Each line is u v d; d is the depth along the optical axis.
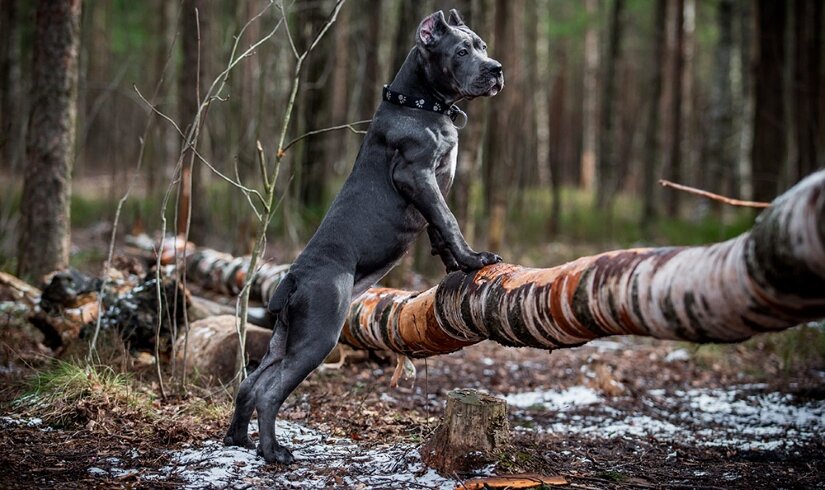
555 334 3.69
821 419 5.73
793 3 13.51
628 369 7.27
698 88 31.41
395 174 4.30
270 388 4.23
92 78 21.14
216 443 4.51
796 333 8.06
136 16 21.12
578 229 17.27
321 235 4.38
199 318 6.67
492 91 4.18
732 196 21.66
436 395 6.19
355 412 5.34
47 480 3.91
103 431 4.68
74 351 5.87
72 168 7.80
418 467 4.17
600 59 28.28
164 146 14.88
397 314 4.91
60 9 7.51
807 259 2.54
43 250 7.55
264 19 11.37
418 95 4.38
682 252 3.13
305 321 4.22
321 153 13.63
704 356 7.61
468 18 9.66
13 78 17.58
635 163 27.92
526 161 17.14
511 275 3.95
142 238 10.34
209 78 11.25
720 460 4.71
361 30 13.41
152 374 5.88
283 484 3.91
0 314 6.93
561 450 4.74
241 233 10.19
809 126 12.98
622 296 3.26
